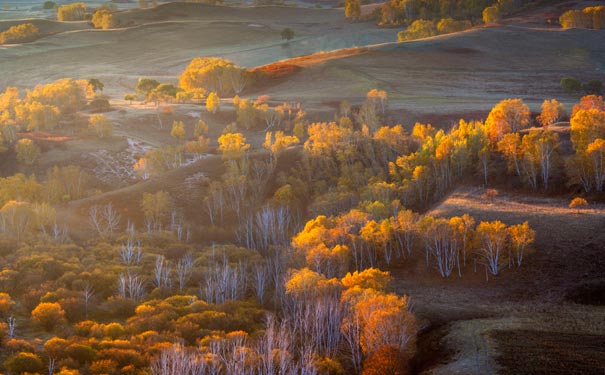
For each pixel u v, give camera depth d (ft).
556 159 377.30
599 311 236.63
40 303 237.86
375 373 193.77
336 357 214.48
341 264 291.58
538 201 354.33
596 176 347.97
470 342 211.00
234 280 273.13
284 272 297.53
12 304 252.01
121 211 419.13
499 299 259.39
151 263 317.22
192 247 360.48
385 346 201.57
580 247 280.92
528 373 183.01
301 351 206.08
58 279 280.31
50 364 188.24
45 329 231.30
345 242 317.42
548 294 256.32
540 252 284.61
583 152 358.84
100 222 401.08
